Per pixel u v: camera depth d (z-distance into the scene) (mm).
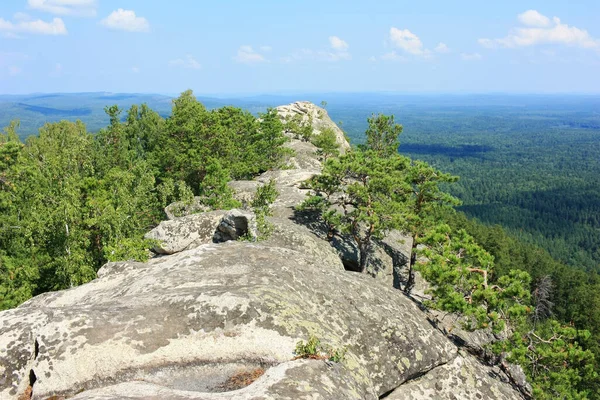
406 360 13234
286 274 13711
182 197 32812
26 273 30312
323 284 14234
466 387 13938
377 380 12477
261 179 39125
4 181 47250
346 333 12734
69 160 41750
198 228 25312
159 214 38000
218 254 15180
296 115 81312
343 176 28547
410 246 32938
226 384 8969
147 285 12633
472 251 20406
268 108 57844
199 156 45125
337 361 9500
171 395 7355
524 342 19125
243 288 11492
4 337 9180
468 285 19047
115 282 14789
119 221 29000
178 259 15148
